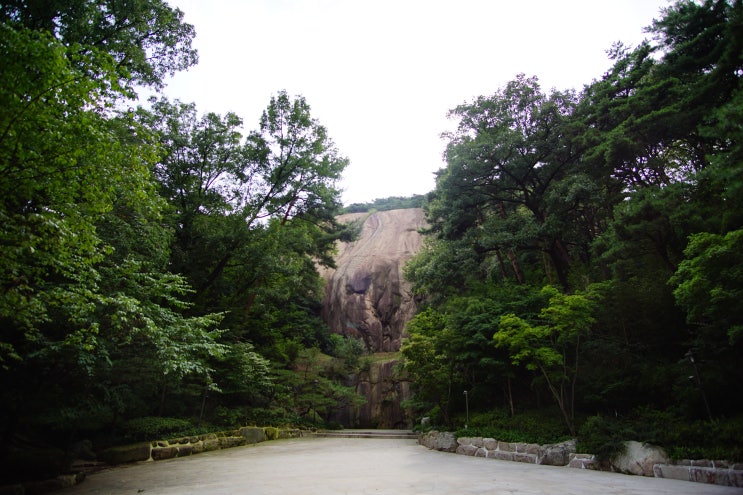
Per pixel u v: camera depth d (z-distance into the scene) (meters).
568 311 10.76
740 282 7.70
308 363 23.84
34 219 5.09
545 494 6.34
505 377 13.85
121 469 10.13
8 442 8.38
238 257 18.88
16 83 4.89
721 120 7.53
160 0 12.55
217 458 12.03
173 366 8.32
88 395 9.59
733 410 9.20
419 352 14.99
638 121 12.55
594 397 11.48
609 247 13.08
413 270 25.47
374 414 27.59
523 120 18.53
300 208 23.20
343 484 7.35
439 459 11.30
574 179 15.32
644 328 12.59
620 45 17.28
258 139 20.73
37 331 7.35
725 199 9.27
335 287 38.47
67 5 9.56
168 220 15.31
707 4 12.86
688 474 7.86
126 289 8.78
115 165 6.51
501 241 16.80
